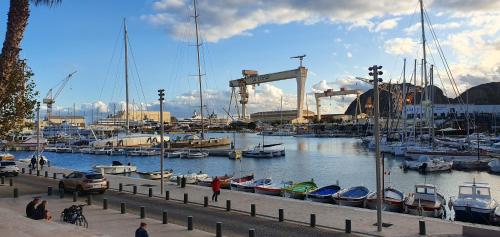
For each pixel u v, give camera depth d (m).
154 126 172.50
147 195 31.03
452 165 60.88
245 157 83.50
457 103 156.88
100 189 31.12
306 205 26.38
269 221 22.20
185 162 76.56
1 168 43.72
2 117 23.69
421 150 69.12
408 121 118.38
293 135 191.62
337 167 66.50
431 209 26.77
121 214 23.75
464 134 113.62
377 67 21.22
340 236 19.02
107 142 101.62
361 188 33.97
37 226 16.61
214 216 23.50
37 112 50.00
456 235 18.56
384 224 21.05
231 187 39.81
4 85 18.84
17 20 18.64
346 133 190.38
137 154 88.31
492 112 151.62
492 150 71.38
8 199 29.11
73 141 120.12
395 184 47.91
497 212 25.17
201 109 101.44
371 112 198.75
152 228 20.28
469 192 27.72
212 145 103.38
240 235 19.31
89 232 15.70
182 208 25.91
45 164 61.91
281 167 67.25
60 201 28.36
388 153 85.81
